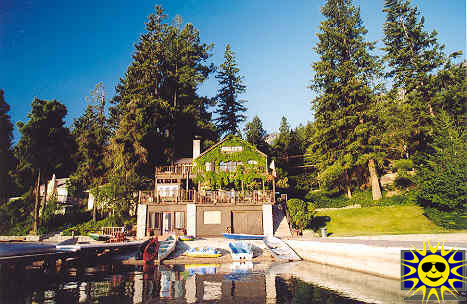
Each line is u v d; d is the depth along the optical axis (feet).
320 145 142.61
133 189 123.85
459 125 118.32
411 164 123.44
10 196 158.92
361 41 144.66
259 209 101.60
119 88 178.60
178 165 125.08
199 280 53.06
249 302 39.24
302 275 56.75
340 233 101.60
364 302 38.24
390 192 132.46
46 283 52.34
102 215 131.34
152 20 177.68
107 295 43.39
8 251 75.00
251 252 76.79
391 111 138.10
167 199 105.70
